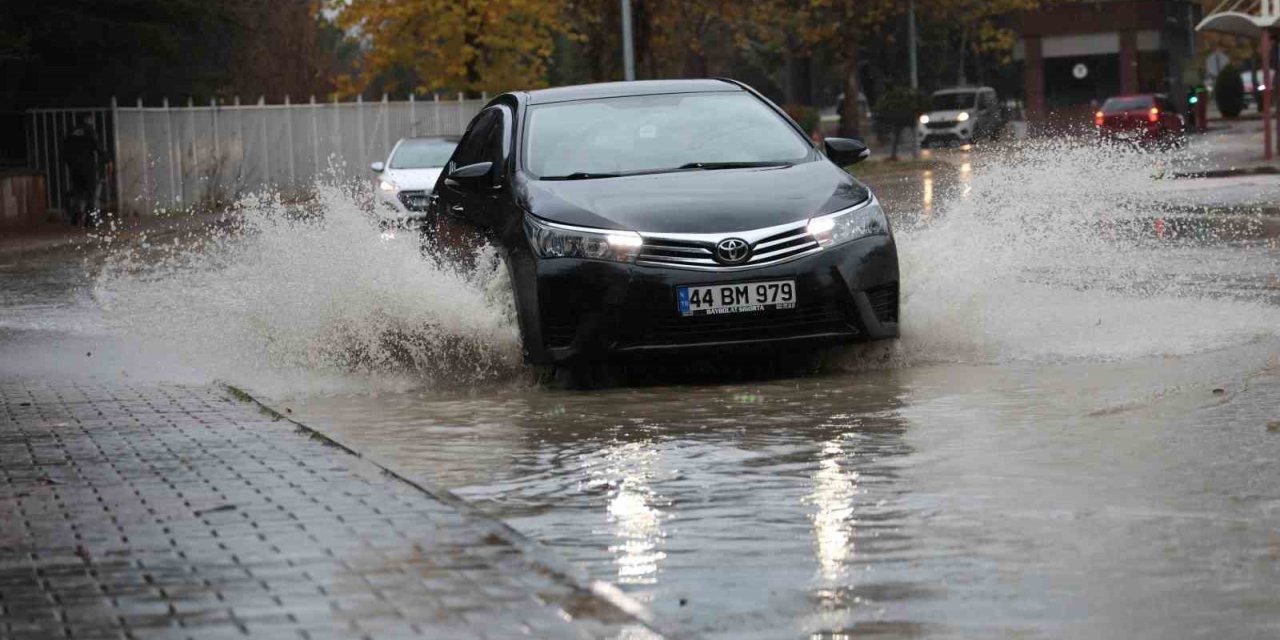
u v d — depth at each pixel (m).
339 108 57.09
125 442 9.12
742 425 9.76
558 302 11.84
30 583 5.84
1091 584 5.97
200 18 55.47
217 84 60.69
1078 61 115.44
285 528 6.70
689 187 12.40
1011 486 7.68
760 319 11.76
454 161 15.51
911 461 8.38
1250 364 11.20
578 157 13.29
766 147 13.47
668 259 11.73
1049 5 110.44
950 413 9.85
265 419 9.99
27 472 8.19
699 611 5.73
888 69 105.31
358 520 6.83
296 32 83.12
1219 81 109.75
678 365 12.65
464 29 61.06
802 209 12.04
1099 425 9.18
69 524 6.87
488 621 5.26
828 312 11.87
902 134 81.12
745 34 108.19
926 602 5.79
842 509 7.32
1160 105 68.06
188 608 5.46
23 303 21.28
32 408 10.75
